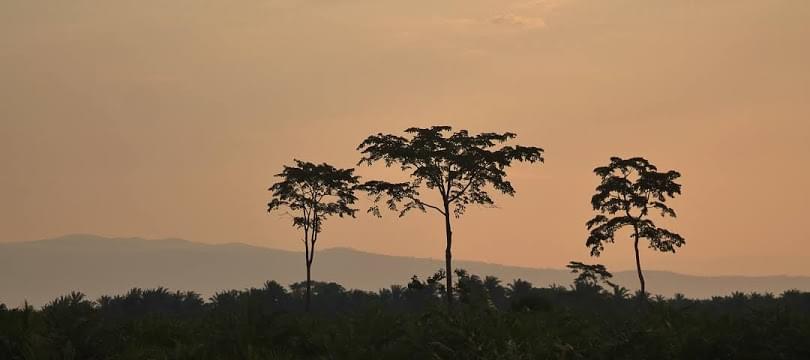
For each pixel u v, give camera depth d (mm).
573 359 21734
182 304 119250
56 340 20453
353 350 21484
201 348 21906
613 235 81688
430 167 85750
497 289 108688
